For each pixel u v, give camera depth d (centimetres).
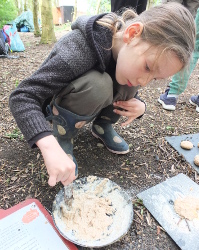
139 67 79
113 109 117
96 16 89
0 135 134
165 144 136
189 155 127
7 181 104
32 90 78
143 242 83
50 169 70
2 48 293
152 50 76
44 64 88
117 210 90
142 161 122
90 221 84
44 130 74
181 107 186
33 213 87
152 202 97
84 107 94
